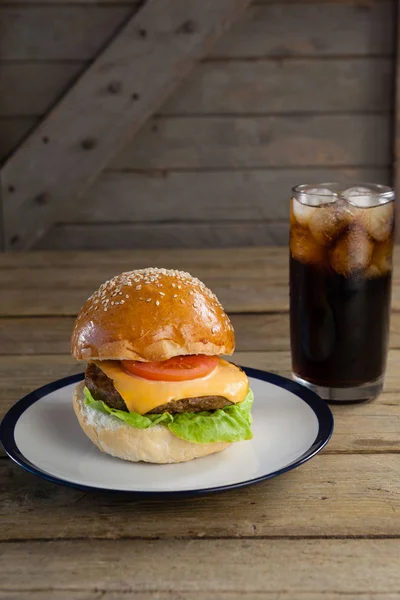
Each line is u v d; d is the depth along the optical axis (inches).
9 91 73.0
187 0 67.6
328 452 26.5
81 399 26.7
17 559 21.9
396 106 72.2
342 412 29.0
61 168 71.5
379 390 29.7
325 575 21.3
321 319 28.8
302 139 74.5
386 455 26.3
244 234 76.9
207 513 23.6
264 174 75.4
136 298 26.1
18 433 26.6
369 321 28.8
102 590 20.9
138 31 68.2
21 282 43.9
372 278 28.6
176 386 25.5
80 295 41.7
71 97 69.8
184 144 74.4
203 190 75.7
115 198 75.7
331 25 71.9
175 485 24.0
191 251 49.9
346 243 28.1
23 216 72.4
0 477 25.4
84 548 22.3
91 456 25.6
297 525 23.1
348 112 73.9
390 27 71.9
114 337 25.7
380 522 23.2
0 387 31.3
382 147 74.6
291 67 72.8
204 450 25.3
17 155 70.9
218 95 73.3
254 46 72.2
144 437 24.9
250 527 23.0
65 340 35.9
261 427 26.9
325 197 28.6
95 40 71.9
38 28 71.6
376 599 20.6
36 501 24.2
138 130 73.7
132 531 22.9
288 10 71.5
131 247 76.9
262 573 21.4
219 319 26.7
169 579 21.2
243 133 74.3
